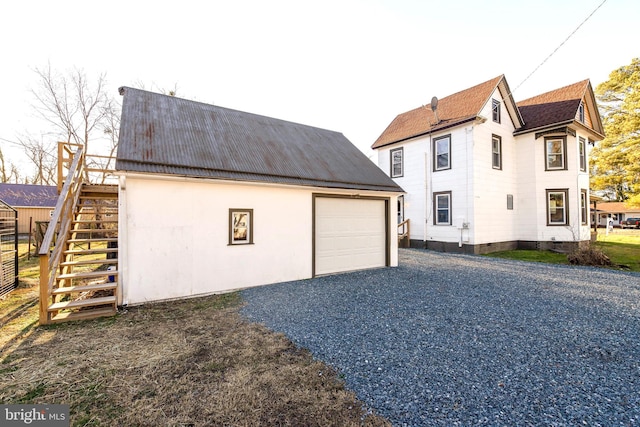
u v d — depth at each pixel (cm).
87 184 682
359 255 858
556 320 437
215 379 281
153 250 550
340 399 248
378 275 780
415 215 1448
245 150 727
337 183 778
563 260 1034
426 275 773
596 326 413
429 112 1500
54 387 269
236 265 639
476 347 347
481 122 1191
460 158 1241
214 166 612
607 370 293
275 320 447
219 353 337
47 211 2334
